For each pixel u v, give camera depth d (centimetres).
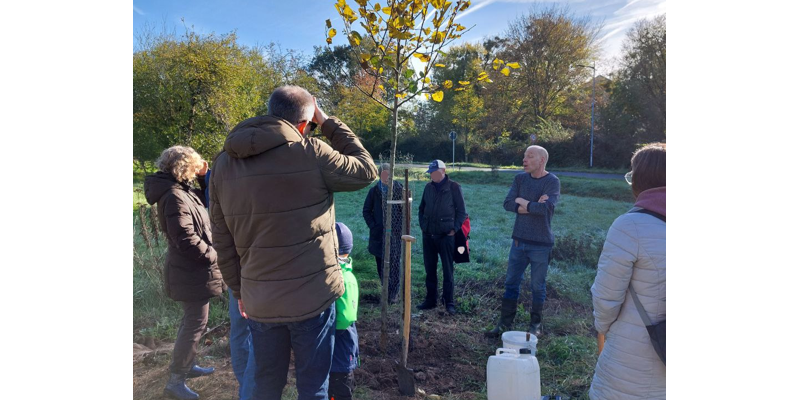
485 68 887
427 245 526
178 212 300
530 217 451
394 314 508
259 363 227
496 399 297
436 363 395
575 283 588
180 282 315
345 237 281
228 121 1317
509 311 462
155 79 1338
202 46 1322
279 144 214
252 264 218
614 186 1508
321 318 226
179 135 1334
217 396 330
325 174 222
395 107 367
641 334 200
